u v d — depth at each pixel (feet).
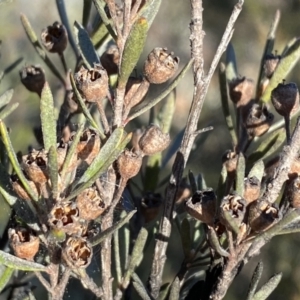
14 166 1.16
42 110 1.18
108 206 1.24
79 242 1.17
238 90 1.38
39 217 1.18
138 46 1.20
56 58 2.30
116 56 1.31
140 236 1.28
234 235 1.21
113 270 1.41
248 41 3.20
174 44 3.51
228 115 1.38
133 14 1.23
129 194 1.38
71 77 1.21
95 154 1.21
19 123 2.37
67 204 1.16
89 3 1.38
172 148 1.46
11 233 1.19
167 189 1.28
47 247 1.19
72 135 1.21
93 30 1.38
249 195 1.20
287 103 1.28
